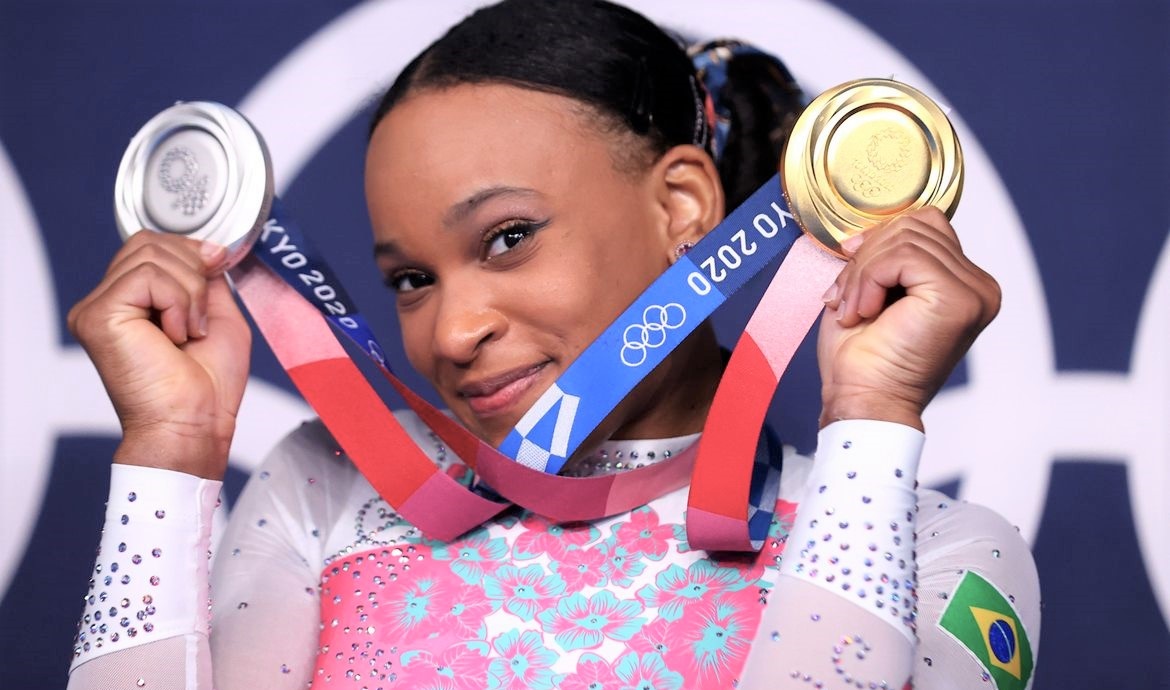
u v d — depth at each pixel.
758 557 5.86
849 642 5.04
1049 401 8.76
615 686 5.59
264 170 5.68
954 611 5.65
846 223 5.38
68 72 9.52
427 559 6.12
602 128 5.91
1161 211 8.86
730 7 9.12
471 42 5.95
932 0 9.08
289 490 6.53
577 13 6.11
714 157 6.47
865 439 5.23
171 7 9.51
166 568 5.39
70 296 9.34
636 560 5.91
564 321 5.70
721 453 5.61
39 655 9.05
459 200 5.64
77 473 9.19
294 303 6.04
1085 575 8.64
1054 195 8.91
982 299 5.19
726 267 5.64
